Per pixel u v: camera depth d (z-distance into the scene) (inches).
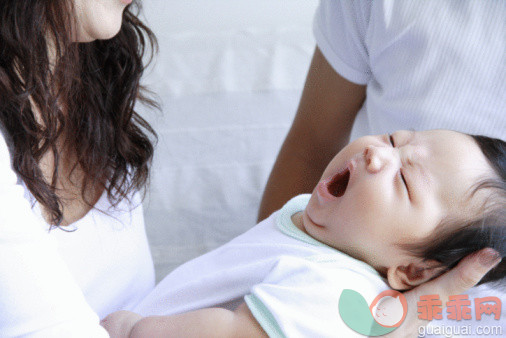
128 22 32.8
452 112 35.4
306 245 30.1
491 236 27.4
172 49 72.7
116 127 33.2
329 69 41.1
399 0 35.5
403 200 28.2
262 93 67.6
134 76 33.3
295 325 25.4
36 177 26.3
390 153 29.5
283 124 64.2
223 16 80.4
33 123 26.3
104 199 32.8
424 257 28.2
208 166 59.6
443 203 28.1
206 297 30.5
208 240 53.3
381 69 37.8
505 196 27.9
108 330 28.5
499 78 34.4
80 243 30.8
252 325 26.2
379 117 39.6
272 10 81.5
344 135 44.8
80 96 31.3
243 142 62.1
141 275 36.7
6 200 20.0
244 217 55.5
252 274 29.3
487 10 34.4
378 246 28.7
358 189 28.9
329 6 39.0
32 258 19.9
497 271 29.5
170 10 78.9
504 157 29.6
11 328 19.0
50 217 28.4
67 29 26.8
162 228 54.1
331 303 25.9
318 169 45.6
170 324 27.1
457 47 34.6
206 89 67.6
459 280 27.1
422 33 35.0
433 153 29.4
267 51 73.4
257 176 58.9
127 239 34.7
